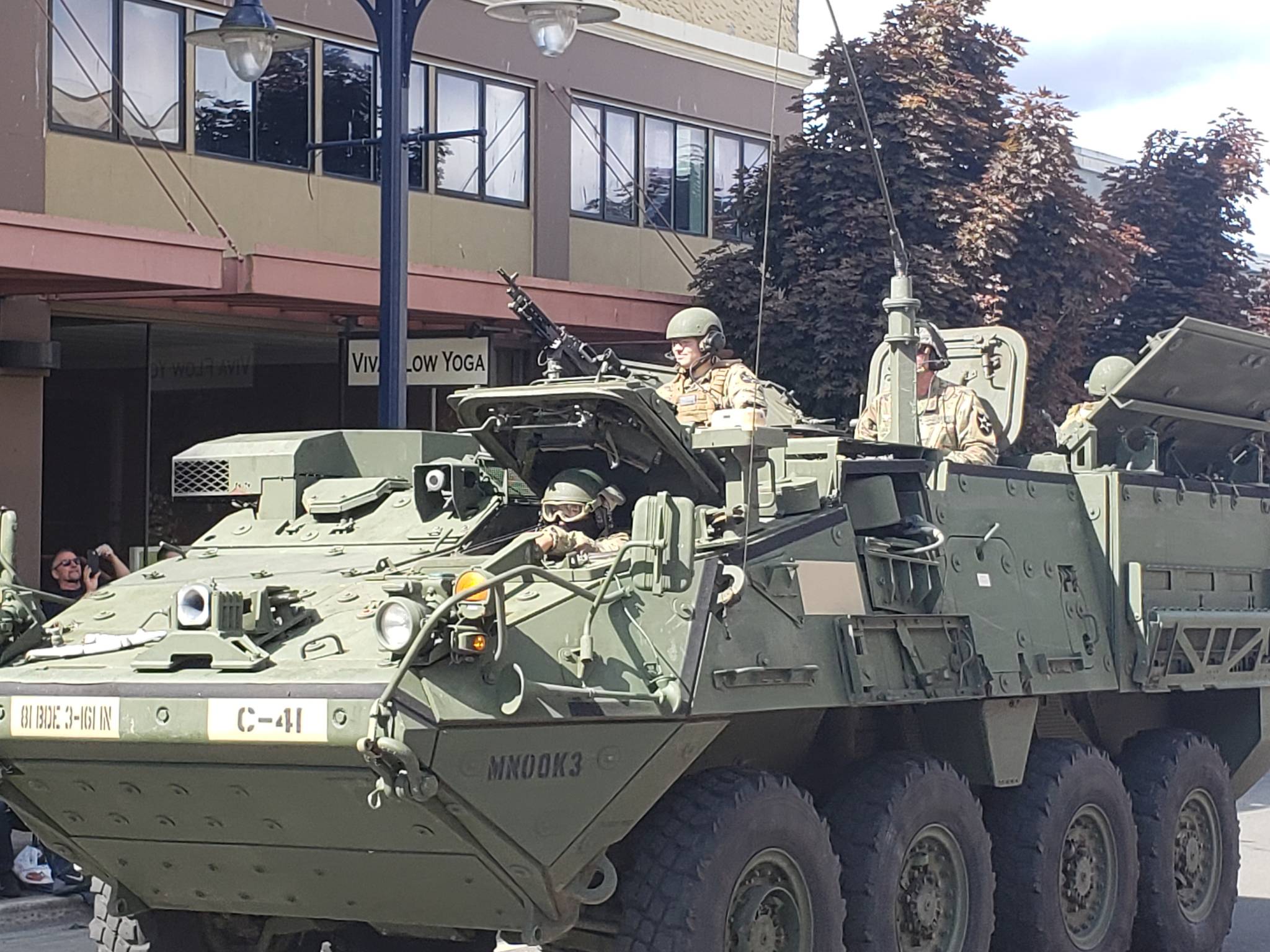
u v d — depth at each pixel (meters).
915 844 8.59
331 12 17.06
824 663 7.95
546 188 19.06
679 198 20.56
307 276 14.91
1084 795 9.62
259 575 7.89
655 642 7.17
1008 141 16.86
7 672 7.11
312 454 8.94
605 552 7.69
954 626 8.89
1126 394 10.56
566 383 7.95
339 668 6.53
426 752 6.31
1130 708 11.02
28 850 11.66
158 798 6.95
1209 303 19.75
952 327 16.38
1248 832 15.45
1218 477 11.81
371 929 8.73
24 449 14.86
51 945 10.50
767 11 21.56
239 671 6.67
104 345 16.78
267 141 16.70
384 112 11.95
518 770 6.62
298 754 6.46
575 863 6.96
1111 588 10.18
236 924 8.48
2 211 12.84
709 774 7.65
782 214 17.27
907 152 16.80
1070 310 17.14
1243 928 11.55
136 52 15.65
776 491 8.12
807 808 7.82
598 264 19.69
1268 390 11.50
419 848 6.80
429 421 18.70
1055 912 9.34
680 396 9.39
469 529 8.30
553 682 6.77
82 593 12.23
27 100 14.76
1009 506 9.66
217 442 9.20
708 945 7.24
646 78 20.05
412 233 17.88
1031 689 9.27
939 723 9.19
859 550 8.45
